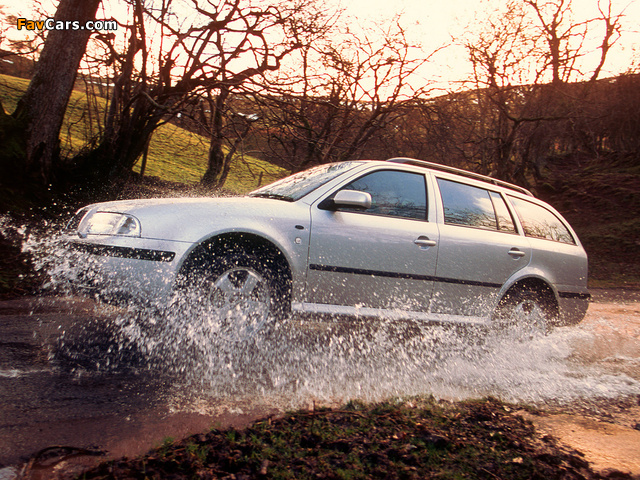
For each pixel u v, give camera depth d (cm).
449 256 456
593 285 1439
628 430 290
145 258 348
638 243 2038
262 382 328
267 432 241
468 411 295
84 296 368
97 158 1141
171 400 286
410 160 486
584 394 360
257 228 375
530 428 276
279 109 1134
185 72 1128
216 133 1171
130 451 219
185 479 195
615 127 3212
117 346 378
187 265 358
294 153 1425
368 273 416
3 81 1329
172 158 2700
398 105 1423
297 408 285
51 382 296
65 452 212
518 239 515
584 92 2236
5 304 502
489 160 2092
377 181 447
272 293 388
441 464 221
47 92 979
